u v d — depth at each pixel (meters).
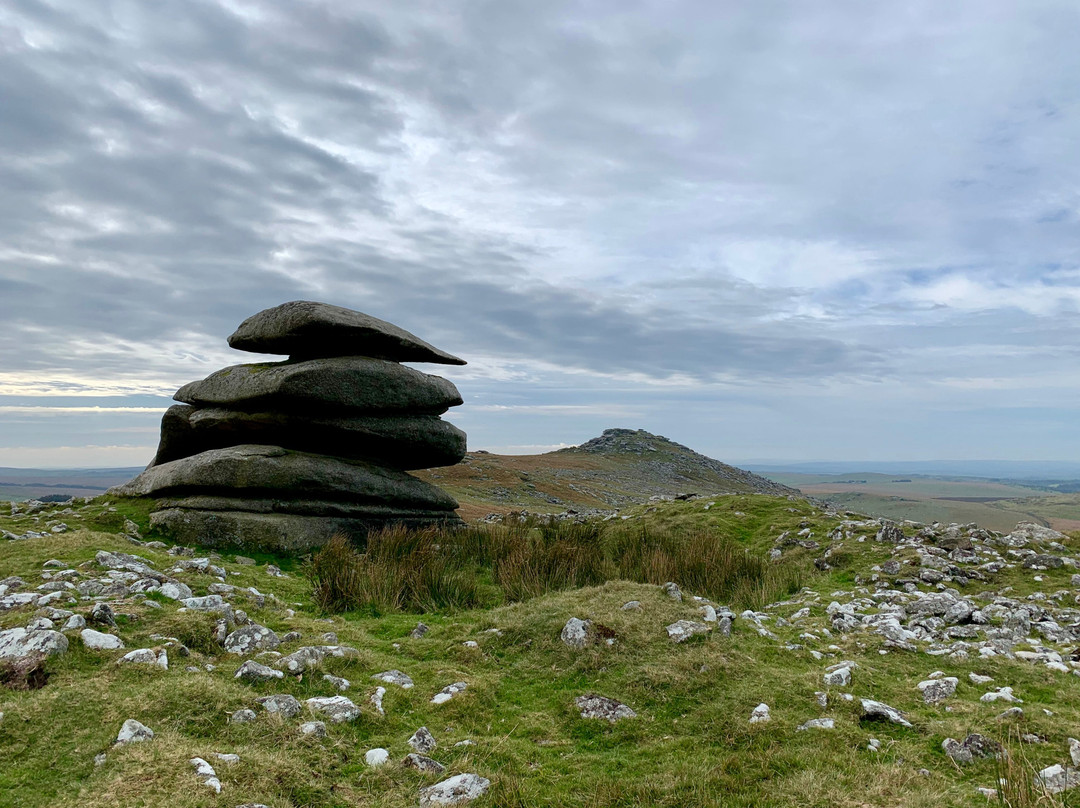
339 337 18.84
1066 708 6.79
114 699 5.99
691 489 90.50
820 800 5.23
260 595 10.27
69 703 5.85
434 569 13.08
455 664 8.45
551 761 6.29
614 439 125.25
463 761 6.04
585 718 7.05
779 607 12.72
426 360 21.58
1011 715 6.45
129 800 4.71
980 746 5.95
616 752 6.46
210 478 17.38
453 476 58.78
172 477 18.11
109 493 20.14
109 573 9.55
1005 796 4.98
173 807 4.67
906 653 8.67
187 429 20.59
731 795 5.48
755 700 7.07
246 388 18.30
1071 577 13.58
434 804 5.37
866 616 11.00
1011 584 13.64
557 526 19.61
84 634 6.91
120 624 7.59
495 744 6.43
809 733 6.36
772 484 118.25
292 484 17.38
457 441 21.11
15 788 4.82
